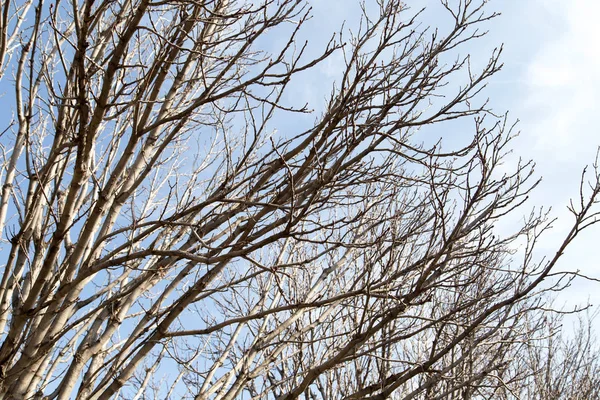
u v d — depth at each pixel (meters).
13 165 4.25
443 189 4.49
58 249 3.40
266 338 4.88
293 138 3.97
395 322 5.21
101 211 3.49
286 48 3.52
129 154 3.57
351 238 5.29
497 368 4.54
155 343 3.73
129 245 3.56
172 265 4.33
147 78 3.46
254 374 4.60
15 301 4.01
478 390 5.45
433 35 4.64
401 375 3.88
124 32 3.27
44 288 3.89
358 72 3.82
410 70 4.57
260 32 3.68
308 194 4.05
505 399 5.93
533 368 8.12
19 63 4.12
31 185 4.21
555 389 8.27
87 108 3.30
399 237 4.72
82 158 3.32
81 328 4.77
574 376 8.80
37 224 4.29
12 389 3.44
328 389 5.84
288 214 3.59
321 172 3.62
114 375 3.81
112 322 3.98
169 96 4.36
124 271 4.27
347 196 3.96
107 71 3.24
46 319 3.52
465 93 4.32
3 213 4.16
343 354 3.59
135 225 3.55
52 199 3.50
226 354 5.12
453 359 5.61
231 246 3.65
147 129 3.57
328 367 3.63
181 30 3.66
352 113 3.66
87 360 3.81
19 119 4.29
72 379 3.74
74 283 3.44
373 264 4.49
